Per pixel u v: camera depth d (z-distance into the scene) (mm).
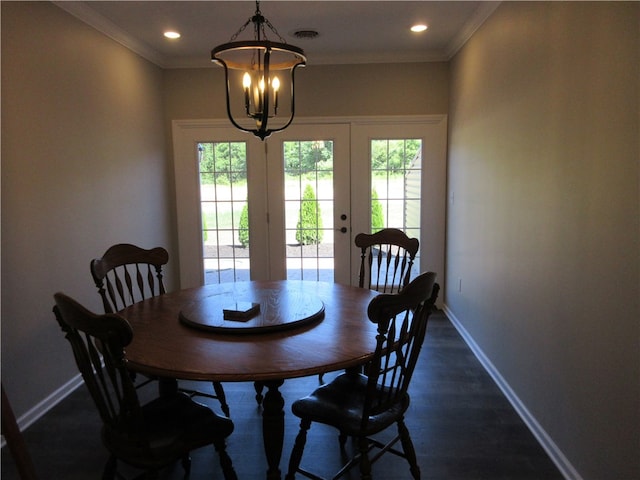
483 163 3158
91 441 2273
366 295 2389
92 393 1538
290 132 4332
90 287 3045
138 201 3773
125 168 3549
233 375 1467
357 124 4293
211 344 1705
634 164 1472
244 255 4535
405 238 2721
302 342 1722
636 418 1488
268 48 1918
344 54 4129
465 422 2412
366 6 2986
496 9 2859
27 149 2441
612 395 1622
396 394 1746
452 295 4172
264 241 4500
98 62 3160
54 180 2668
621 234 1546
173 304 2256
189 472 2035
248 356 1594
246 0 2842
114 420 1540
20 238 2387
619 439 1586
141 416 1485
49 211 2621
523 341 2439
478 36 3266
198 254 4512
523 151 2418
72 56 2850
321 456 2150
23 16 2414
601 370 1688
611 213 1604
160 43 3723
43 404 2562
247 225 4496
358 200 4402
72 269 2848
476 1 2918
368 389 1599
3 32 2271
